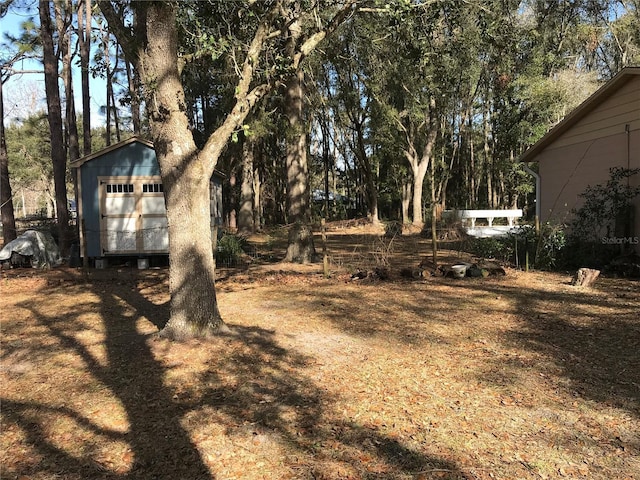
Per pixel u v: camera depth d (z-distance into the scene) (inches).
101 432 147.4
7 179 652.7
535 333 243.6
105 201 529.0
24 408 166.4
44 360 216.8
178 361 204.8
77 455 134.7
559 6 857.5
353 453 131.9
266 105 601.3
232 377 187.6
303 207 560.1
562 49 956.6
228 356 210.4
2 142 647.1
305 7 275.9
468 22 359.3
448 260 548.7
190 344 224.4
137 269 518.3
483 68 987.3
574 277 383.2
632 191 441.7
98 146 1847.9
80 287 412.5
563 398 165.8
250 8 244.2
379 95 840.9
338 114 1006.4
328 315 289.4
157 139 222.8
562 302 311.6
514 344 226.2
